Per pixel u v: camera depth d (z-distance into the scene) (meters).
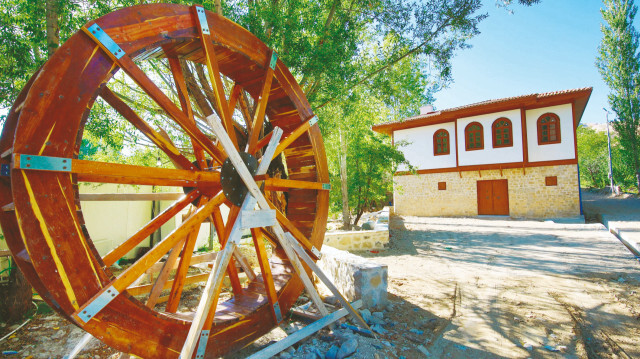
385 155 11.09
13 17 4.08
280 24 4.99
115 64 2.62
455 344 3.35
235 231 2.98
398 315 4.10
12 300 3.86
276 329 3.79
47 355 3.12
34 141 2.14
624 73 21.44
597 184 33.56
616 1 21.45
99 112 5.08
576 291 4.93
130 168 2.58
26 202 2.09
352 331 3.54
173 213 3.50
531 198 14.68
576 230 10.76
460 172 16.12
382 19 6.09
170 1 4.88
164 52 3.29
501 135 15.21
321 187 4.50
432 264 6.94
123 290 2.45
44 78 2.22
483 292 5.00
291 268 4.27
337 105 6.98
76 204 2.35
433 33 6.02
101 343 3.38
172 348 2.75
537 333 3.56
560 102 14.23
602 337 3.48
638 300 4.47
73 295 2.21
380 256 7.84
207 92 5.54
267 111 4.64
